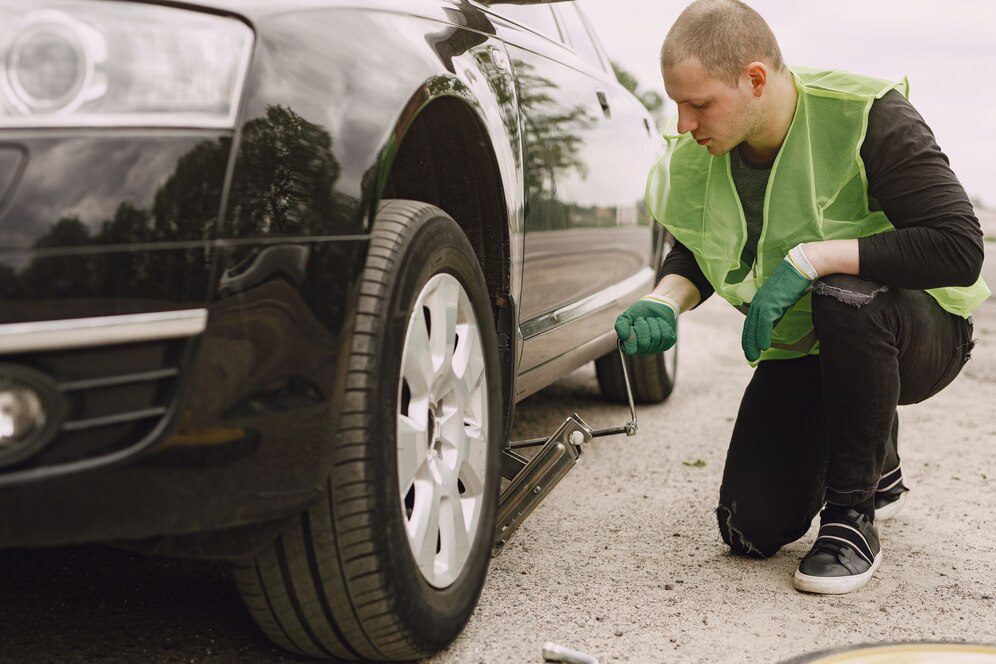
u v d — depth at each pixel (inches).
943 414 150.1
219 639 68.1
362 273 56.4
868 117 75.0
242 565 59.0
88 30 48.3
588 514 100.3
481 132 74.7
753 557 87.4
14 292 44.8
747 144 78.6
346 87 57.6
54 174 46.1
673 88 74.4
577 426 81.0
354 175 55.9
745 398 88.4
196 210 49.1
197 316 48.8
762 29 73.8
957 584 81.4
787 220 77.2
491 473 74.9
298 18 57.2
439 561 67.5
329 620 60.1
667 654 67.1
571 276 103.3
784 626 72.3
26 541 46.2
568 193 100.4
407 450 63.0
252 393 51.1
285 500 53.3
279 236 52.1
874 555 81.4
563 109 100.8
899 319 76.8
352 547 57.6
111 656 65.1
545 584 80.0
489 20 87.8
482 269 81.7
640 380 149.1
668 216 83.4
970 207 73.9
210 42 51.7
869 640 70.0
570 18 127.6
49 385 45.5
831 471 80.4
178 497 49.1
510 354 82.7
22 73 46.6
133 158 47.8
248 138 51.4
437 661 65.5
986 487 111.2
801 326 82.2
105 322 46.4
